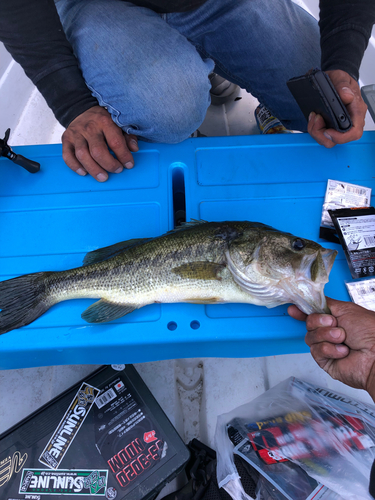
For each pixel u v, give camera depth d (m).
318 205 0.66
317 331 0.48
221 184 0.67
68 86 0.61
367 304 0.59
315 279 0.50
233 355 0.62
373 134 0.70
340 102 0.58
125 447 0.59
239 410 0.64
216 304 0.59
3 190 0.67
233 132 0.96
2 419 0.65
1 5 0.53
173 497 0.60
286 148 0.69
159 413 0.61
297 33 0.71
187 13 0.69
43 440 0.59
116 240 0.64
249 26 0.68
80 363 0.62
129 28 0.62
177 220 0.72
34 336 0.58
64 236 0.64
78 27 0.63
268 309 0.59
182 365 0.71
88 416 0.61
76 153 0.62
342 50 0.64
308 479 0.54
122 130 0.67
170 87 0.61
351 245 0.61
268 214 0.65
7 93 0.83
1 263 0.63
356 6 0.62
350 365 0.45
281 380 0.70
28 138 0.87
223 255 0.55
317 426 0.60
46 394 0.67
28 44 0.57
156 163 0.68
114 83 0.61
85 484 0.57
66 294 0.57
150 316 0.59
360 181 0.67
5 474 0.57
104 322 0.57
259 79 0.75
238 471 0.56
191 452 0.63
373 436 0.57
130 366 0.64
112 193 0.67
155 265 0.55
